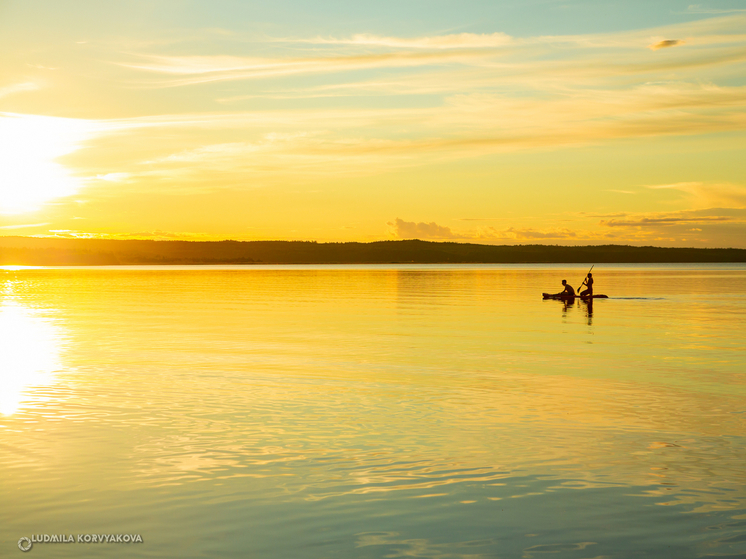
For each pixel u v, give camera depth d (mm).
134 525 6977
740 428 10758
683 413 11766
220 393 13469
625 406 12352
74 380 14891
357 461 9047
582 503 7594
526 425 10945
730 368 16688
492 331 25609
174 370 16281
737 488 8047
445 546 6516
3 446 9617
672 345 21297
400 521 7090
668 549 6469
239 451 9453
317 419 11328
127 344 21453
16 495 7750
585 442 9961
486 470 8695
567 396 13242
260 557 6297
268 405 12398
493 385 14414
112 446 9641
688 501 7648
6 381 14711
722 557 6309
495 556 6309
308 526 6961
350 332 25125
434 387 14180
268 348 20484
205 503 7539
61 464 8820
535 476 8469
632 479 8359
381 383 14617
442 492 7922
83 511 7312
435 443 9906
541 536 6746
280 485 8117
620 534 6797
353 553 6367
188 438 10094
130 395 13242
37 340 22375
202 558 6277
